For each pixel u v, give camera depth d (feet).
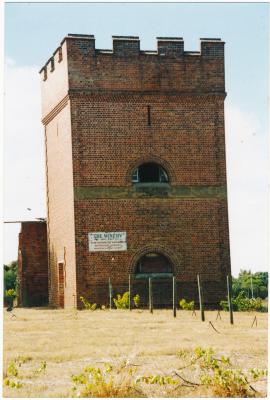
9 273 166.81
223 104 110.93
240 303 103.65
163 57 109.50
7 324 78.13
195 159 109.81
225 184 110.22
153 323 77.82
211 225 109.60
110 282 106.22
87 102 107.65
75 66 107.45
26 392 42.39
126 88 108.37
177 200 108.99
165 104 109.50
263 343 60.49
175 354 55.16
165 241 108.27
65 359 53.67
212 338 63.87
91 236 106.52
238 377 43.60
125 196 107.86
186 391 43.11
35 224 127.13
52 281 122.21
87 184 107.04
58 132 115.44
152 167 110.73
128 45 108.78
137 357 53.98
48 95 120.26
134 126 108.47
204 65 110.63
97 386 42.32
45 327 74.74
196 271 108.68
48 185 123.54
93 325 76.13
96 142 107.55
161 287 107.55
